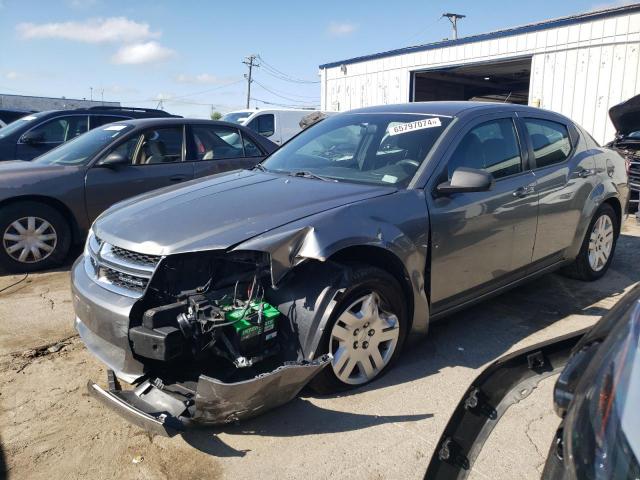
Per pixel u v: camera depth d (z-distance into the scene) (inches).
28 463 105.6
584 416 53.7
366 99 796.6
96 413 122.5
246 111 570.9
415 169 142.1
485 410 74.3
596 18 528.4
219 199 132.3
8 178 218.5
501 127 165.6
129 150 244.1
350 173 150.5
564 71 561.0
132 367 111.7
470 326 168.9
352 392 128.6
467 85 891.4
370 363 129.2
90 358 148.3
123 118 360.8
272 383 103.9
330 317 114.7
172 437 104.9
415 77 740.7
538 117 182.2
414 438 112.7
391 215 128.7
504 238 157.5
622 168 216.4
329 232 115.0
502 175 159.6
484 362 144.9
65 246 232.8
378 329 127.6
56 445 111.0
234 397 100.7
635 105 343.9
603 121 536.4
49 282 213.6
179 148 258.1
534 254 172.4
